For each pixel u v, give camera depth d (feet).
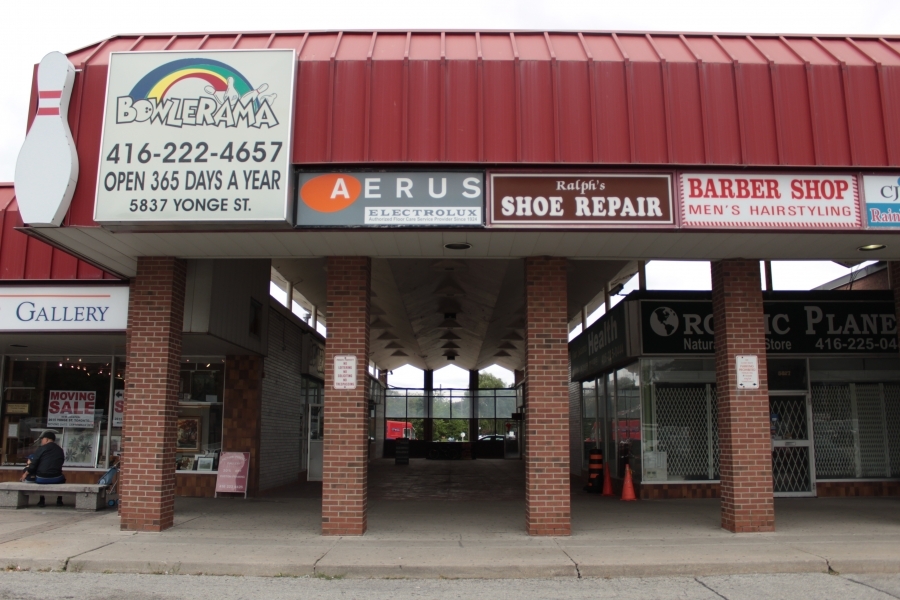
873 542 32.14
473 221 31.14
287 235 32.58
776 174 31.71
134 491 34.99
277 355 57.77
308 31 35.27
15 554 29.48
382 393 132.36
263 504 46.42
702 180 31.55
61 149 31.37
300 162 31.35
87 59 32.89
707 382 50.11
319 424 73.00
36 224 30.99
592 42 34.58
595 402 65.46
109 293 43.47
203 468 51.93
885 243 33.83
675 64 32.22
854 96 32.30
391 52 33.06
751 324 36.22
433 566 27.71
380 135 31.50
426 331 94.73
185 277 38.37
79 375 53.83
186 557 29.09
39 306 43.47
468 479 70.49
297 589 25.54
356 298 35.83
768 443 35.22
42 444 44.83
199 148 30.89
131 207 30.58
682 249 34.96
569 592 25.17
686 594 24.81
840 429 50.70
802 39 35.70
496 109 31.83
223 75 31.40
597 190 31.42
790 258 36.94
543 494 34.22
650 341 49.67
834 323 50.62
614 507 44.60
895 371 51.19
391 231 31.65
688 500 48.11
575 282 60.80
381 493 55.26
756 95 32.12
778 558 28.96
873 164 31.81
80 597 24.02
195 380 52.95
